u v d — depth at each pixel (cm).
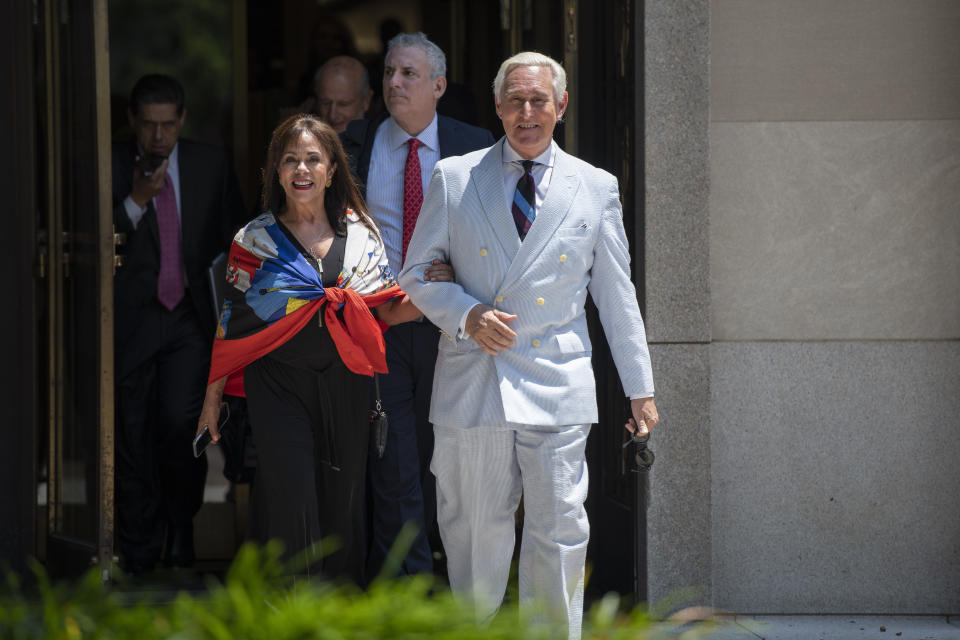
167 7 2603
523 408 1362
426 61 1819
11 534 1866
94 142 1786
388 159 1850
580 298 1412
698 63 1795
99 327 1788
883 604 1895
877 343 1881
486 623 986
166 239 2077
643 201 1798
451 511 1438
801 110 1866
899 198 1878
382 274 1581
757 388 1875
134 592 1844
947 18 1870
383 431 1584
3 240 1867
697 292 1806
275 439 1517
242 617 902
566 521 1377
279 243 1533
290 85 2605
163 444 2072
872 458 1891
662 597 1811
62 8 1870
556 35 2044
